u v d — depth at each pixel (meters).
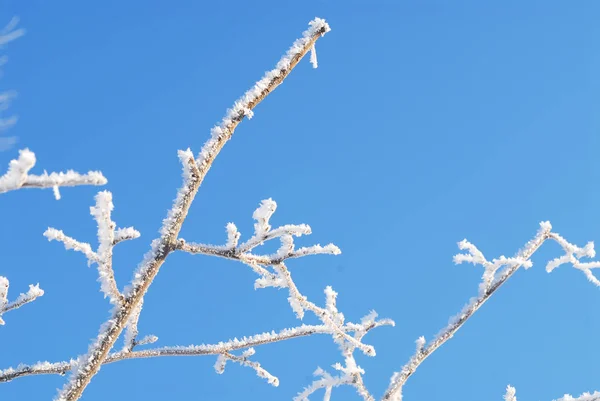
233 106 2.28
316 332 2.82
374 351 2.55
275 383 3.00
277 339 2.86
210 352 2.84
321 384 3.06
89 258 2.02
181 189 2.16
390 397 2.88
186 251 2.15
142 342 2.77
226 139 2.23
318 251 2.31
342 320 3.25
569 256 3.11
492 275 2.95
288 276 2.36
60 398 1.91
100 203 2.01
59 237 2.03
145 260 2.11
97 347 1.99
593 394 2.97
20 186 1.40
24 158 1.39
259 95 2.28
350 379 3.06
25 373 2.55
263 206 2.28
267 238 2.27
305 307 2.44
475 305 2.98
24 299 2.63
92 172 1.48
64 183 1.44
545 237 3.12
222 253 2.21
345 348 3.21
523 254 3.06
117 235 2.09
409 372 2.93
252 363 2.95
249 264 2.30
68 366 2.59
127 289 2.06
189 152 2.16
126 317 2.04
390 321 3.34
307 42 2.32
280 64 2.31
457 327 2.97
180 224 2.14
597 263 3.07
